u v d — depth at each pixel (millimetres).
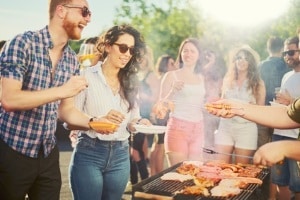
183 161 3387
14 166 2115
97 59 2902
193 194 2334
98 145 2512
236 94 3879
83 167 2525
